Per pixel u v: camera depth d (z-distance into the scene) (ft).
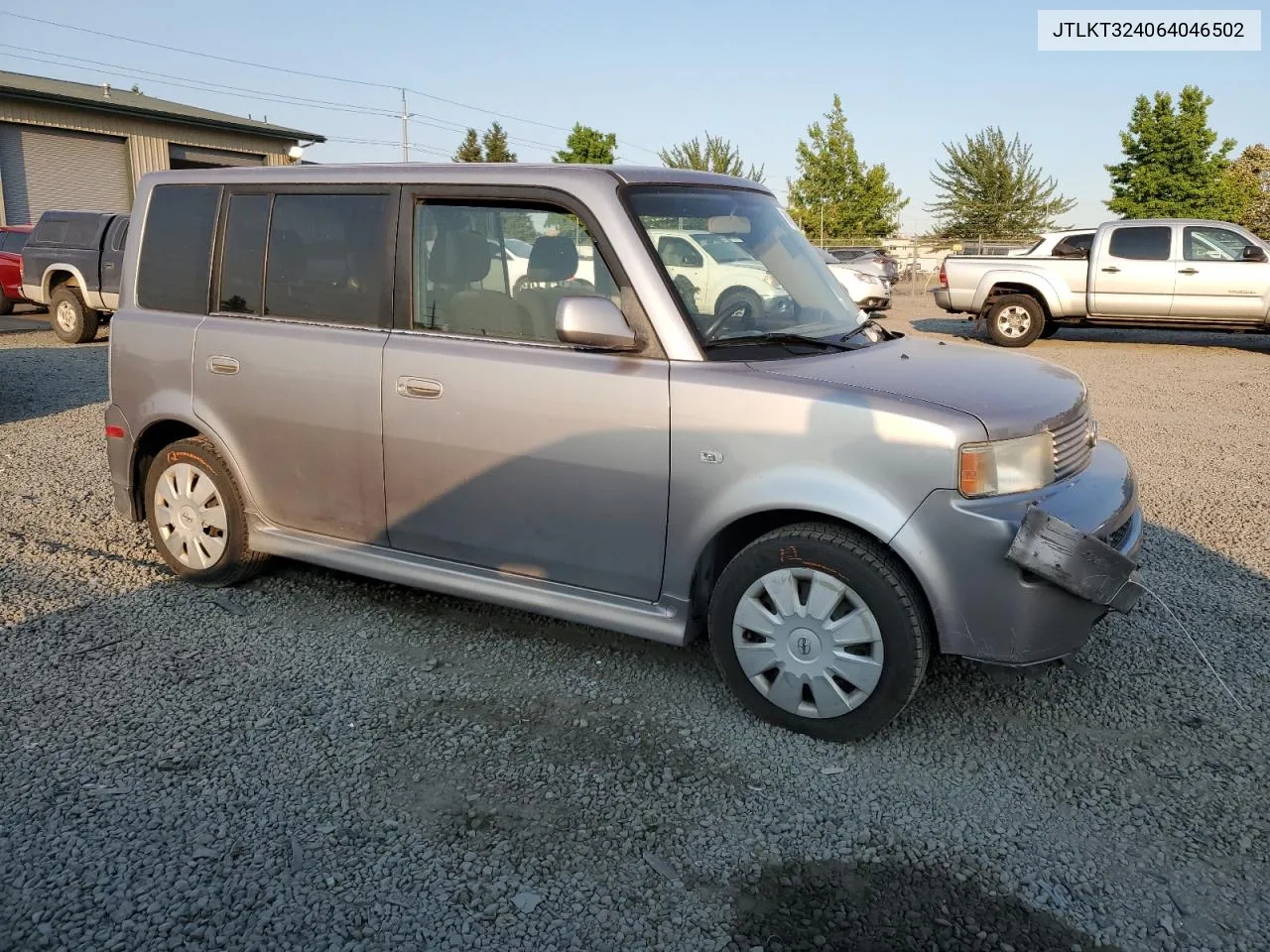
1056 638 10.41
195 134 102.12
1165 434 28.19
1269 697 12.21
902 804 9.98
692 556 11.38
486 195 12.48
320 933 8.11
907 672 10.55
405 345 12.87
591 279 11.85
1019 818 9.77
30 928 8.09
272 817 9.64
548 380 11.84
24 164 88.69
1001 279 50.39
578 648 13.50
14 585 15.48
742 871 8.96
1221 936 8.19
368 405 13.14
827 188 161.89
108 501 20.35
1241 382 38.37
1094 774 10.54
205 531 15.30
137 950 7.88
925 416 10.18
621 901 8.54
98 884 8.64
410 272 13.00
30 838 9.25
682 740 11.16
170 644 13.50
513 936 8.12
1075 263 49.08
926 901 8.57
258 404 14.16
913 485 10.19
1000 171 161.38
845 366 11.55
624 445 11.47
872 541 10.66
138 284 15.60
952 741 11.18
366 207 13.33
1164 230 47.14
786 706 11.23
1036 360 13.38
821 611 10.85
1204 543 17.98
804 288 13.46
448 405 12.50
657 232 11.87
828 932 8.19
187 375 14.85
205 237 14.83
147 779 10.25
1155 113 126.52
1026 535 9.92
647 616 11.84
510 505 12.39
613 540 11.85
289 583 15.74
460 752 10.85
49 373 37.83
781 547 10.96
